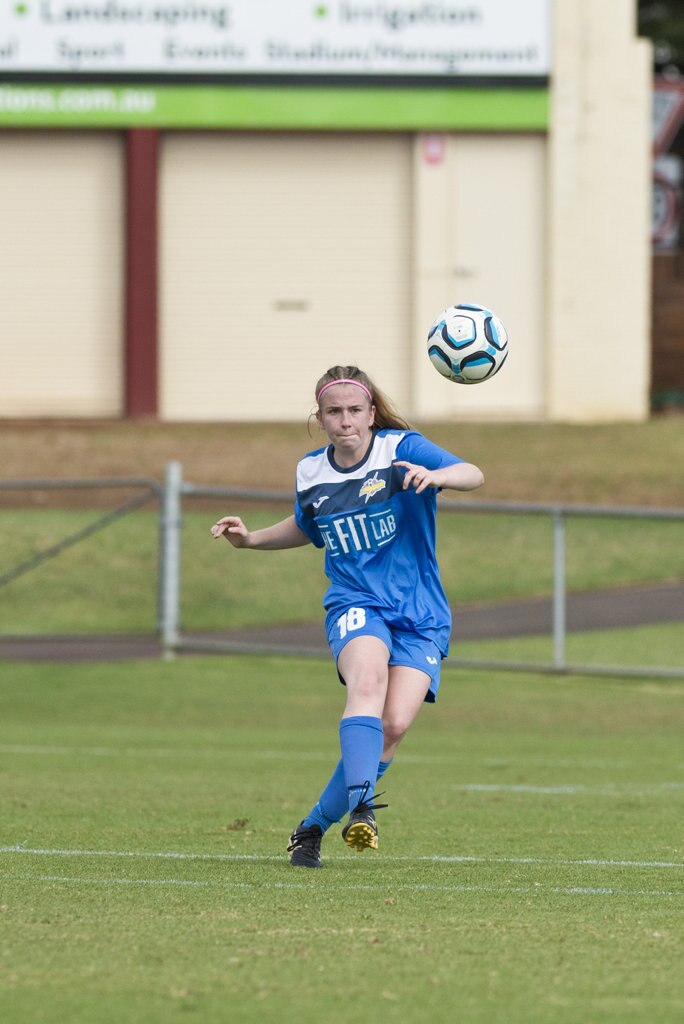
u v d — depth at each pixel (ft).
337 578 76.54
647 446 324.39
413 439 75.36
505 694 181.47
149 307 346.95
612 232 355.36
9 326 348.59
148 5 343.67
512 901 70.28
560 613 186.60
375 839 70.90
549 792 116.06
